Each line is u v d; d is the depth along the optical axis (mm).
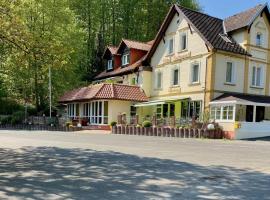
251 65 35562
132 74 45062
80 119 43719
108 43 66625
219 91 33688
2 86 53969
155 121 33781
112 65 50625
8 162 13641
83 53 57938
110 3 66562
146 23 66062
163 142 22844
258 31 35938
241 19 36312
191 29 36094
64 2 49625
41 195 8531
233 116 30594
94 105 43250
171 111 38562
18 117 49625
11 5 17141
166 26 39812
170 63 39062
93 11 66188
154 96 41594
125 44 47562
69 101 47094
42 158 14688
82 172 11461
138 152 16797
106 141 23328
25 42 17547
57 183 9852
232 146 20406
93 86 44719
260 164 12984
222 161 13758
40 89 51969
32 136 27984
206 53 34062
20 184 9734
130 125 34875
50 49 17969
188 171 11508
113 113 41219
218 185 9453
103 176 10797
